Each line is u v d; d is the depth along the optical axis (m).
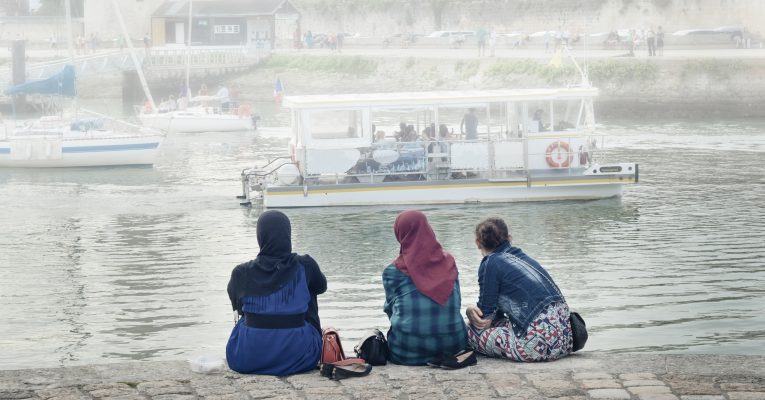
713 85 76.25
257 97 103.94
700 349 17.66
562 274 24.00
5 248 28.22
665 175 40.75
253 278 10.18
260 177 34.69
